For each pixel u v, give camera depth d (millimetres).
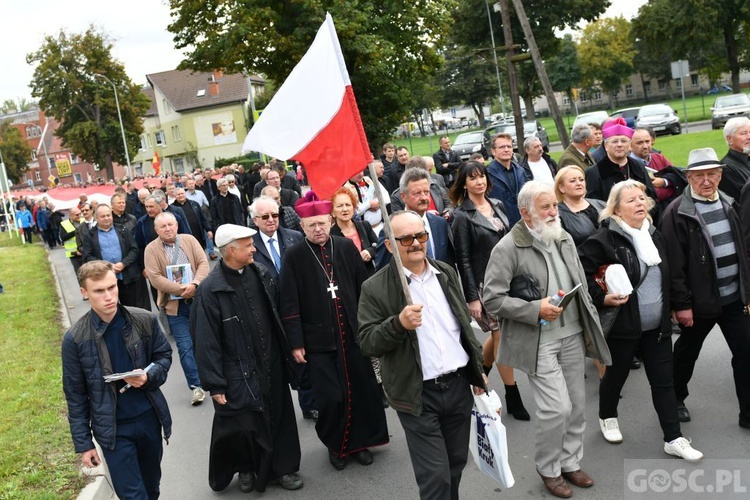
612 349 5039
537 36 50094
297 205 5609
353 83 31438
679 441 4898
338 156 4145
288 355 5262
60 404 7395
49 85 67438
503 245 4699
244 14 29125
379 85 31969
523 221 4727
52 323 12141
